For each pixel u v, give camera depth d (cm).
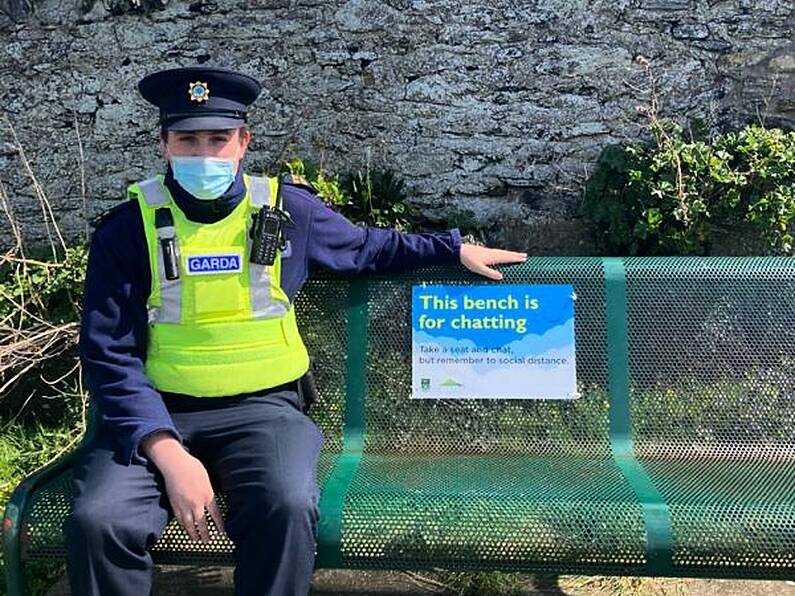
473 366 265
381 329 268
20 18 465
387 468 248
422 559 210
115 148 473
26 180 476
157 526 206
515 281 265
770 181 408
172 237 231
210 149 231
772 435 258
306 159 467
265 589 203
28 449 363
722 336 262
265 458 216
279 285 239
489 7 450
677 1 443
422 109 459
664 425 261
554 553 208
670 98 450
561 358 264
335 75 460
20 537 209
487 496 220
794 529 207
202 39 461
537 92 454
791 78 444
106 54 465
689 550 207
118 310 227
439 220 468
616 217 429
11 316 380
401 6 452
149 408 217
